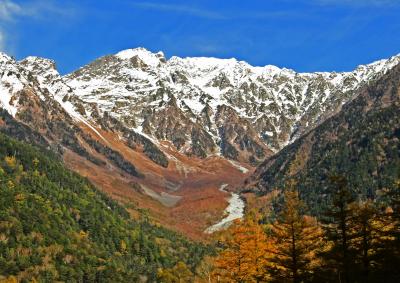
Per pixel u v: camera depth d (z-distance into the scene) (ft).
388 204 186.80
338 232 186.39
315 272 192.24
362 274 181.27
